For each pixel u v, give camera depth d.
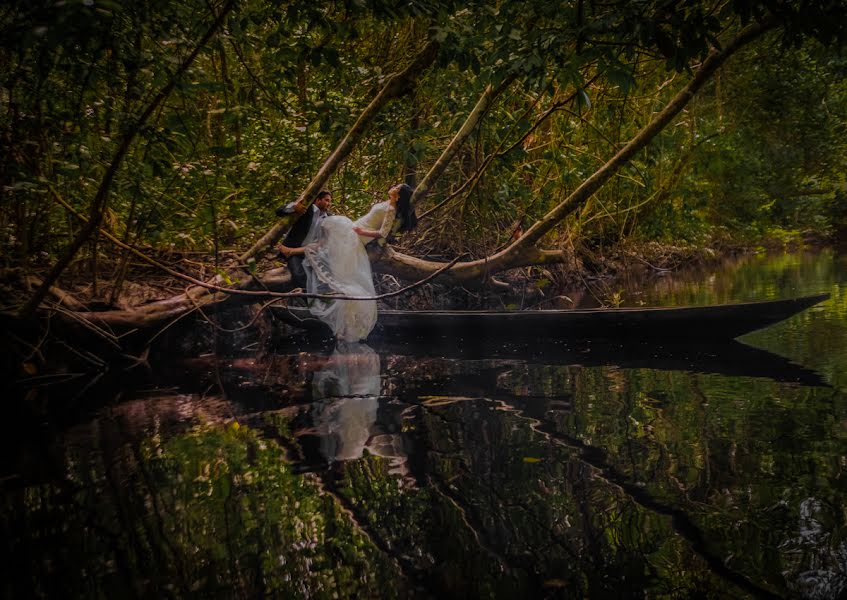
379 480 2.48
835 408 3.15
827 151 12.98
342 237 5.86
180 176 4.71
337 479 2.50
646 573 1.79
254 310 6.12
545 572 1.81
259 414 3.43
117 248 5.30
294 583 1.80
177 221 5.07
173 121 4.04
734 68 10.16
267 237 5.38
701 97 10.83
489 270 6.52
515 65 4.20
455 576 1.80
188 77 3.97
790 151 13.17
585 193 6.04
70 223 4.76
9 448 2.94
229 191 5.20
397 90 5.04
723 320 5.09
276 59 4.65
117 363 4.89
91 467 2.69
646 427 2.98
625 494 2.27
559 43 4.08
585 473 2.47
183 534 2.09
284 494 2.37
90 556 1.97
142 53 3.68
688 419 3.07
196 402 3.72
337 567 1.88
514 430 3.02
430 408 3.45
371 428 3.12
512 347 5.31
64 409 3.61
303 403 3.64
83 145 3.90
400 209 6.20
